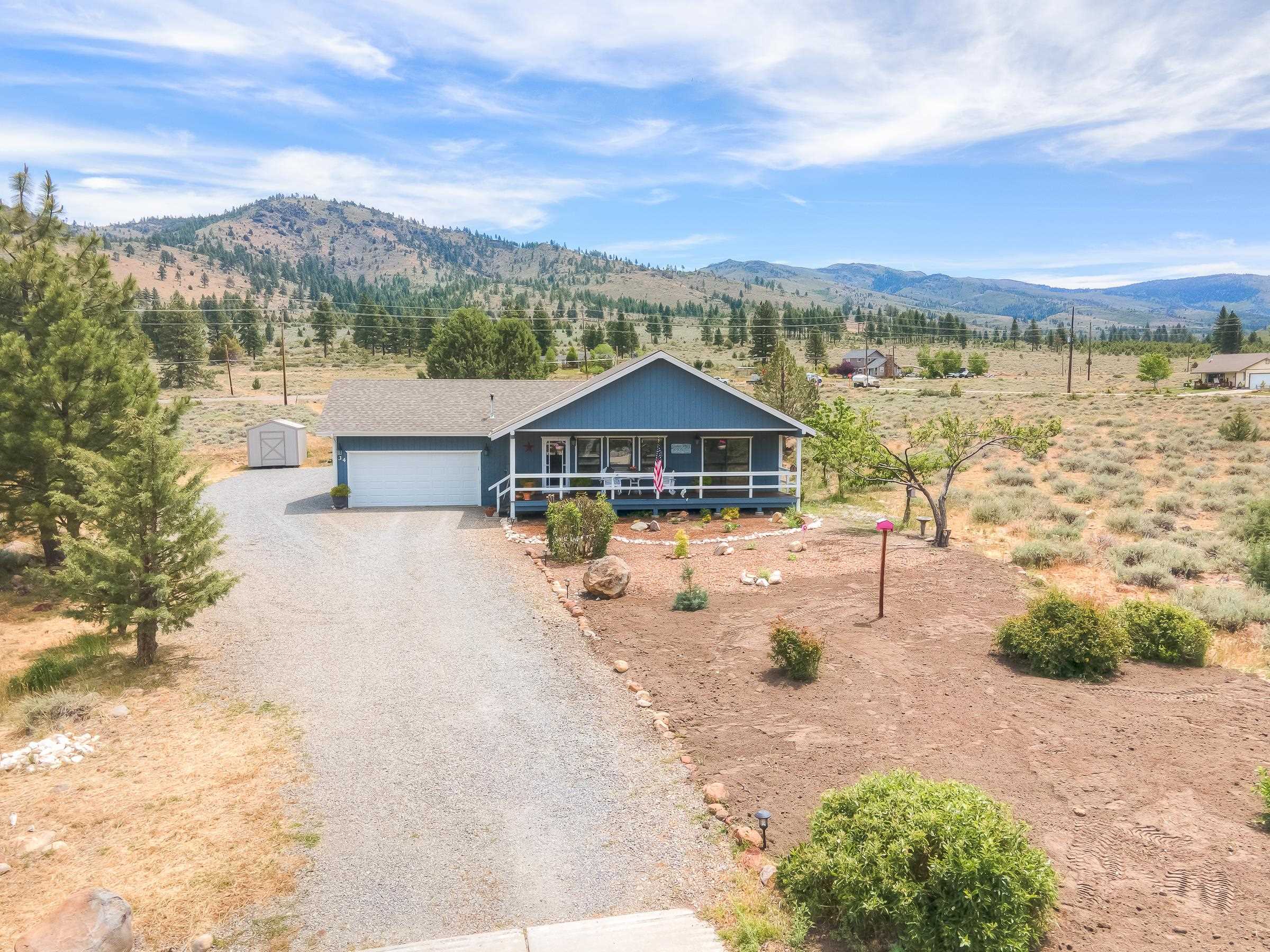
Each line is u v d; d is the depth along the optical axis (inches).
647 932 249.9
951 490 1151.6
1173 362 5802.2
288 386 3617.1
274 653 534.9
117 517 500.7
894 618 549.6
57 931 237.0
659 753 373.7
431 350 2393.0
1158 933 231.9
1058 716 386.6
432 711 434.0
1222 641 506.9
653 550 827.4
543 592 668.7
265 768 374.0
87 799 349.4
